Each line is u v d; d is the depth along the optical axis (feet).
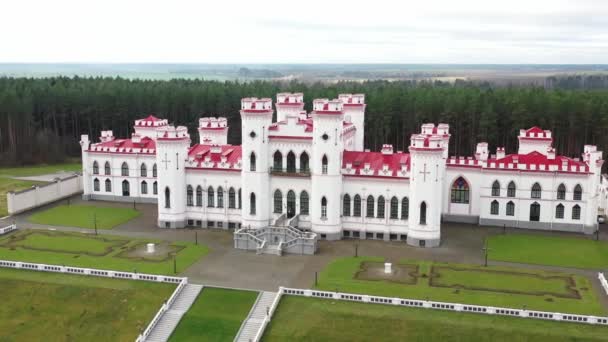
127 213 389.19
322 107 320.50
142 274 270.05
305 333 229.86
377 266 287.89
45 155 590.55
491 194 360.07
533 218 355.97
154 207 406.41
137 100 629.10
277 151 338.34
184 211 359.46
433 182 313.32
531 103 534.78
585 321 226.79
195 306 250.78
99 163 421.18
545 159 353.92
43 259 296.71
